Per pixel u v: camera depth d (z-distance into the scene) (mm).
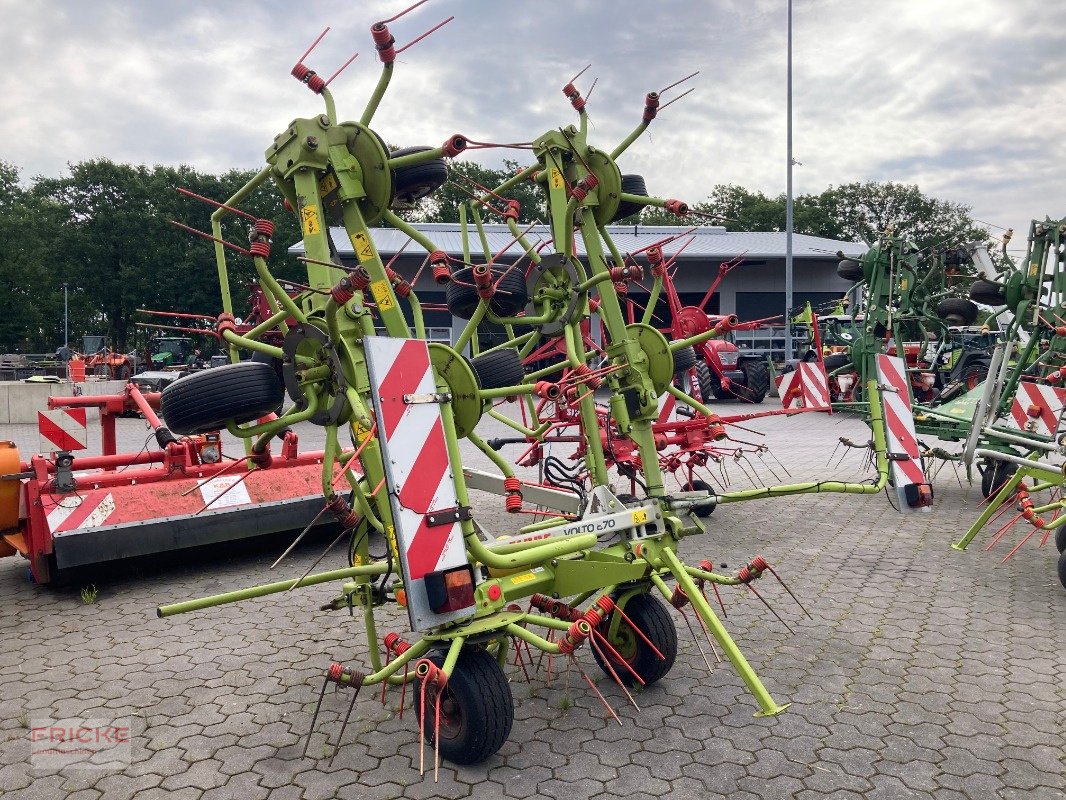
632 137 4848
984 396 6414
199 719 3746
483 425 15797
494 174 37469
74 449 5934
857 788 3098
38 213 52188
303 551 6875
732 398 21047
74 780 3225
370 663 4398
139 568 6180
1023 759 3305
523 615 3496
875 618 5008
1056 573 5941
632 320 5656
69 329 57781
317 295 3865
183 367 25266
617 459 6613
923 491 6441
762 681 4090
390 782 3188
